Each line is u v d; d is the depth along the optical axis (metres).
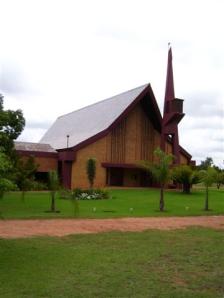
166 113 46.09
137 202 30.03
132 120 47.00
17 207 24.69
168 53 46.12
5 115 18.67
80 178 42.19
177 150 45.53
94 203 28.52
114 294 8.10
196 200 32.66
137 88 48.00
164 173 24.81
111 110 48.31
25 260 10.79
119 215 21.52
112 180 46.72
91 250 12.36
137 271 10.02
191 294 8.27
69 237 14.66
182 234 16.06
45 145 45.88
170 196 35.75
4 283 8.63
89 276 9.38
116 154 45.38
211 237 15.46
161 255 11.94
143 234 15.78
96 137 43.38
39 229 16.31
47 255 11.46
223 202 31.42
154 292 8.32
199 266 10.73
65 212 22.38
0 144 16.31
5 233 15.09
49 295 7.91
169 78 46.12
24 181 15.13
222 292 8.51
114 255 11.74
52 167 42.81
